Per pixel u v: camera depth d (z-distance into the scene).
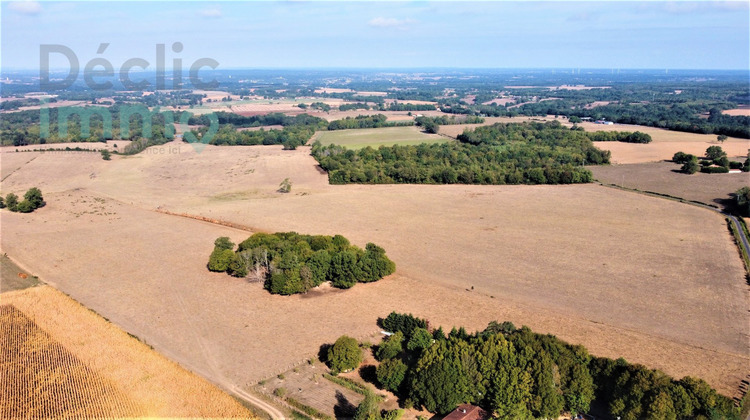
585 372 60.97
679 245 110.62
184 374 68.12
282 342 77.12
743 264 99.69
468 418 57.56
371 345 75.88
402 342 75.06
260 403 63.03
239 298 92.44
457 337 71.31
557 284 93.81
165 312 87.31
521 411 57.97
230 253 104.38
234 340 77.94
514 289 92.44
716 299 86.19
